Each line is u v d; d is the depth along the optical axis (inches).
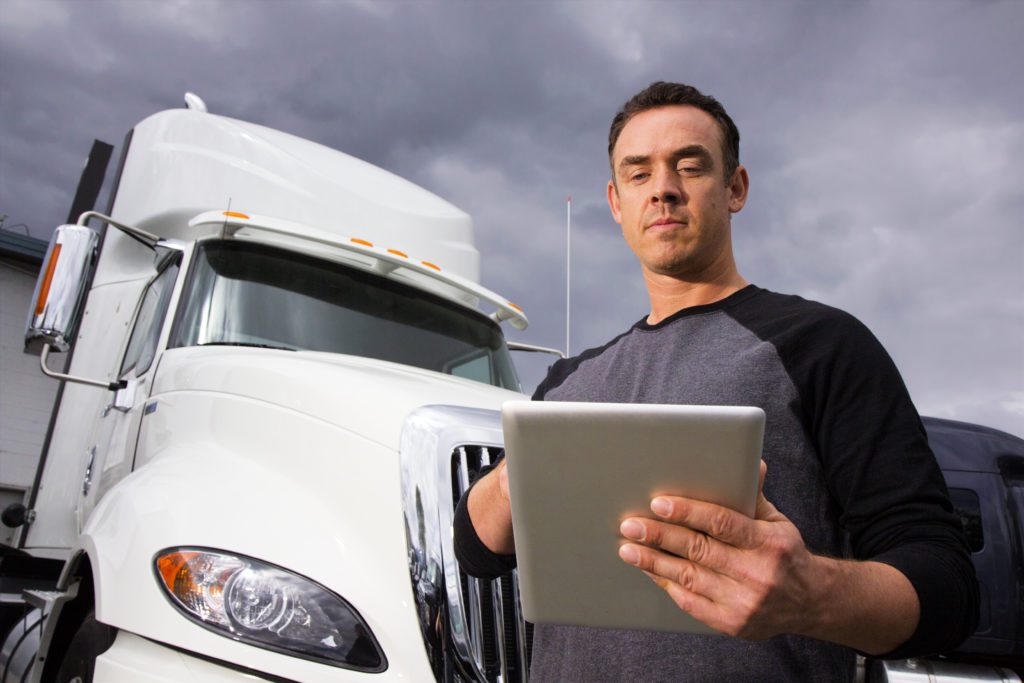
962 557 50.0
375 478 99.9
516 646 95.7
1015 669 109.4
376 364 138.7
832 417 55.1
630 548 44.9
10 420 293.9
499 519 63.1
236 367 123.1
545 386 74.9
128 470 141.3
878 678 104.3
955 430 118.6
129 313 185.0
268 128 196.9
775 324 59.7
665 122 67.1
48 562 188.4
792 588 42.9
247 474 105.2
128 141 206.1
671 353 63.0
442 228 189.2
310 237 152.3
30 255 307.1
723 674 53.3
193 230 175.3
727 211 68.1
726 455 42.9
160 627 88.1
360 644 87.6
